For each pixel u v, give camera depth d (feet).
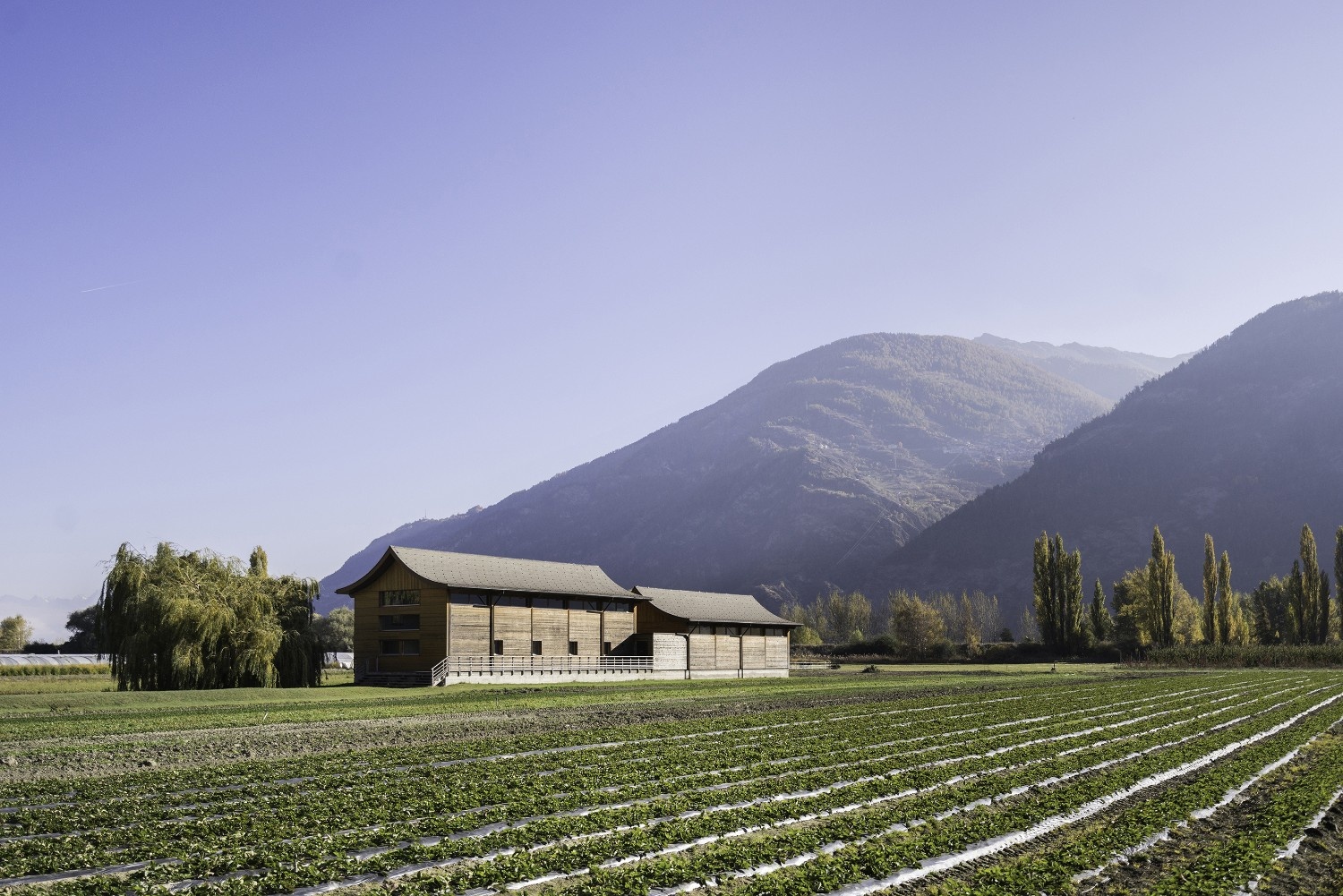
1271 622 503.20
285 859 60.34
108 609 216.54
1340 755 108.99
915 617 515.50
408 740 120.78
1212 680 260.42
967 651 475.72
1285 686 233.76
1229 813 79.87
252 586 229.86
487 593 265.95
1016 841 69.36
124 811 74.23
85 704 166.61
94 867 59.26
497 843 64.54
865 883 58.49
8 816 71.41
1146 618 456.45
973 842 67.97
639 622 320.70
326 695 198.08
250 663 217.77
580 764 100.07
